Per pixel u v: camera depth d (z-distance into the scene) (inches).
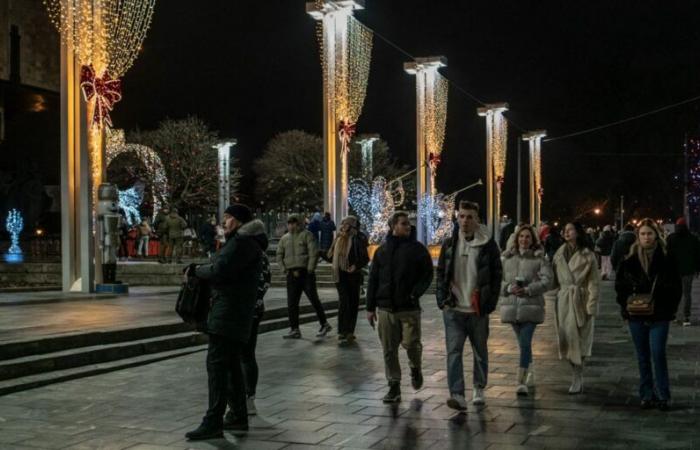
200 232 1072.2
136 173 2265.0
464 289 317.4
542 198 2906.0
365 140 2176.4
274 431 285.1
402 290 327.3
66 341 414.3
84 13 703.1
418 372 342.3
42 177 1775.3
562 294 350.0
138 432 285.1
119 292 733.3
